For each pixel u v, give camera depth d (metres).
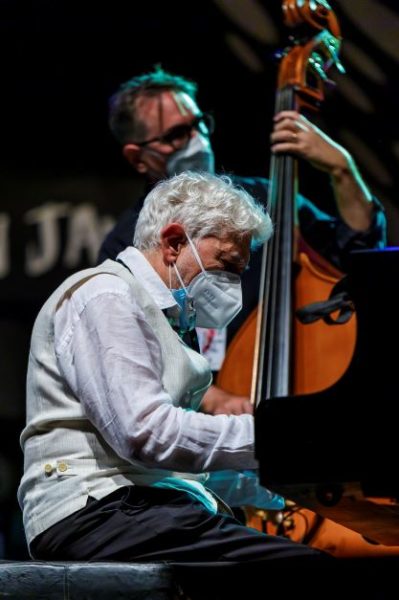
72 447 4.60
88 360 4.48
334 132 10.48
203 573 4.30
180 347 4.73
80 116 12.89
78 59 12.46
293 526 6.27
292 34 7.80
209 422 4.43
